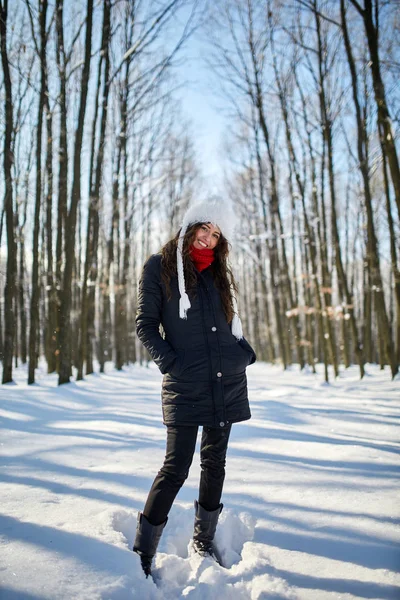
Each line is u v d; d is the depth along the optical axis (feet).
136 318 6.95
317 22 31.60
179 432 6.59
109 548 6.49
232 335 7.14
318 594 5.69
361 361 33.60
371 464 10.87
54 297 35.91
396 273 28.91
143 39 28.81
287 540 7.14
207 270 7.28
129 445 12.72
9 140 24.91
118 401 22.70
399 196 23.63
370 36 23.89
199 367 6.63
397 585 5.79
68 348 27.53
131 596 5.50
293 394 26.12
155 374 46.39
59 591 5.34
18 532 6.86
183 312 6.60
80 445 12.71
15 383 27.02
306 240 41.50
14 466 10.58
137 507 8.17
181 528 7.70
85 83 26.27
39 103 26.32
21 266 47.85
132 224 50.03
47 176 34.09
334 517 7.83
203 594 5.75
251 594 5.78
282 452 12.14
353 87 29.68
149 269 7.03
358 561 6.42
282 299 59.57
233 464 10.98
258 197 57.62
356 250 69.05
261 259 60.85
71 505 8.14
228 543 7.26
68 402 21.70
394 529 7.29
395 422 16.43
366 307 50.44
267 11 37.06
